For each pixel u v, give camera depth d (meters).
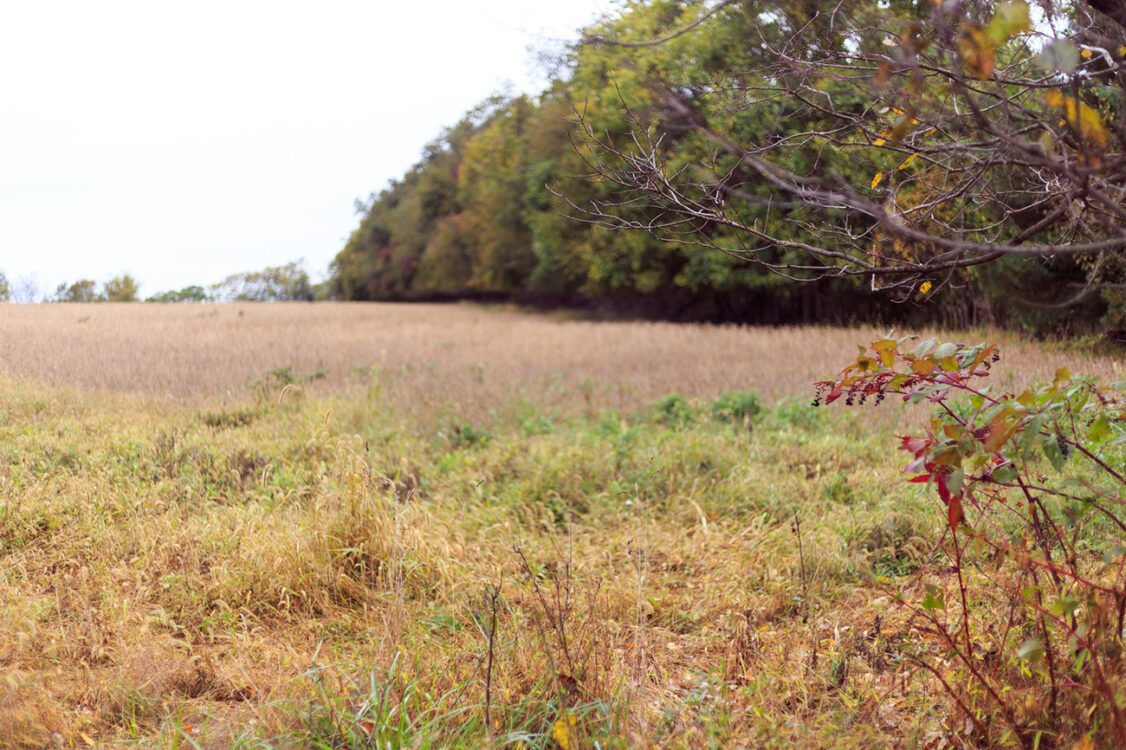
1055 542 2.89
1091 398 2.38
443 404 9.88
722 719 2.96
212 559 4.82
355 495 5.07
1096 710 2.39
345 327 24.58
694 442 7.31
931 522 5.04
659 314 31.17
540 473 6.93
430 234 58.66
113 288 31.84
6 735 2.88
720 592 4.66
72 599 4.24
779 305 24.52
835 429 8.09
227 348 14.77
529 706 2.99
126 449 6.99
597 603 4.28
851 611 4.27
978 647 3.04
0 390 8.97
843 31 2.45
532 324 26.52
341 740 2.85
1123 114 1.75
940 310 14.21
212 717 3.21
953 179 3.44
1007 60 2.68
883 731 2.95
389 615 3.81
